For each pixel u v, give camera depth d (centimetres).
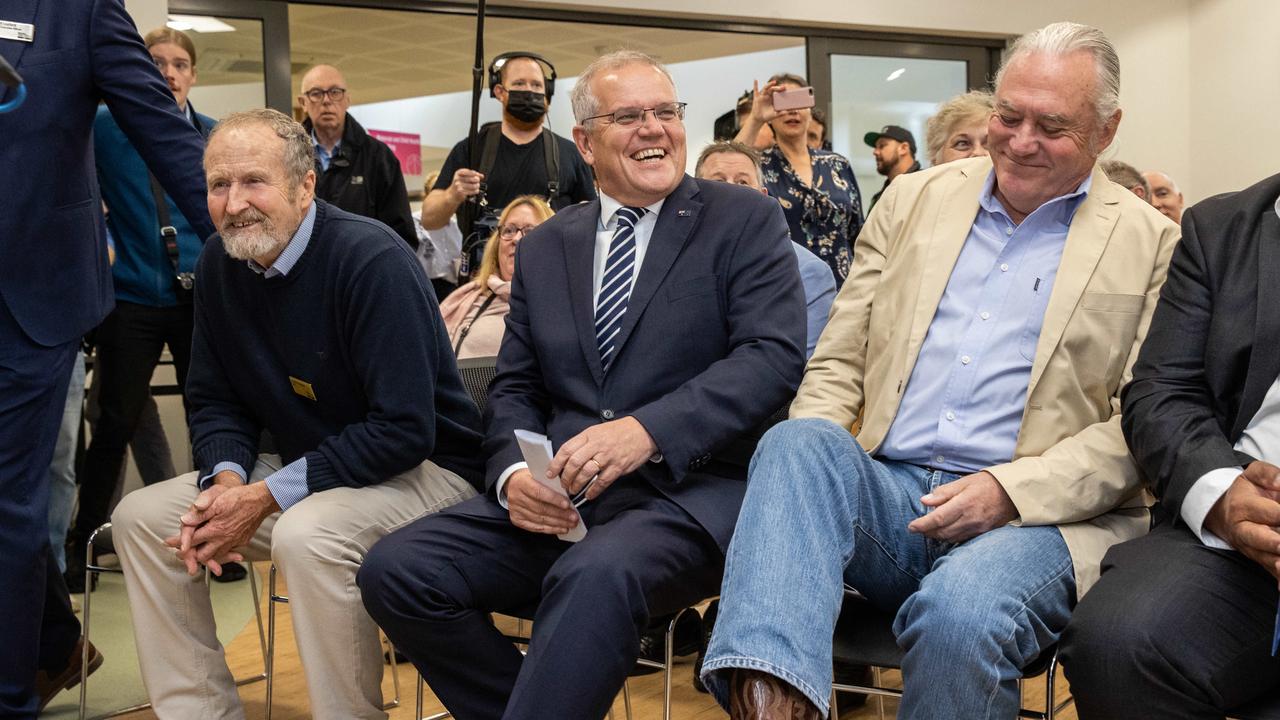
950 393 194
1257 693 155
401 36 601
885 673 294
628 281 215
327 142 427
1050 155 186
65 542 352
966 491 175
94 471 378
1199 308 176
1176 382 174
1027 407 187
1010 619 157
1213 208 181
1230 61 700
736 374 197
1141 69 723
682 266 211
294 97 593
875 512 182
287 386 232
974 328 195
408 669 313
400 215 434
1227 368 171
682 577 189
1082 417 187
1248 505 154
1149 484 182
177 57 367
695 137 653
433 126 623
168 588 230
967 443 191
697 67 652
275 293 225
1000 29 703
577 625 175
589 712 174
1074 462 178
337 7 574
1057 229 196
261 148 216
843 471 175
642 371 207
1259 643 153
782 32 662
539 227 229
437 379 234
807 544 163
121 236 372
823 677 155
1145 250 189
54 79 220
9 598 220
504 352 226
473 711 198
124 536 231
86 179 229
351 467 217
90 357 433
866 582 187
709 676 159
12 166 215
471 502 209
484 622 198
